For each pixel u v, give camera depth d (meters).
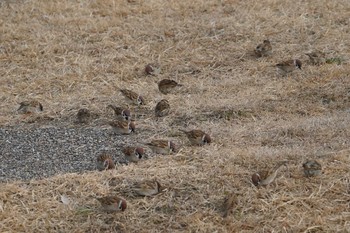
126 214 11.60
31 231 11.41
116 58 18.55
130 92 16.20
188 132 13.93
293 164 12.72
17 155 13.98
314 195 11.84
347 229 11.15
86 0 21.58
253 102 15.97
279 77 17.50
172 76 17.88
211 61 18.41
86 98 16.72
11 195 12.09
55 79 17.64
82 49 18.97
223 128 14.67
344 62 18.19
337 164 12.63
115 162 13.51
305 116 15.38
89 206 11.85
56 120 15.75
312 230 11.20
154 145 13.48
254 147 13.46
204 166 12.79
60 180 12.50
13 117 15.89
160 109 15.51
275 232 11.15
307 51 18.80
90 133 14.97
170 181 12.33
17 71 18.12
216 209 11.66
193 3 21.23
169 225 11.38
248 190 11.98
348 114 15.23
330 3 20.97
